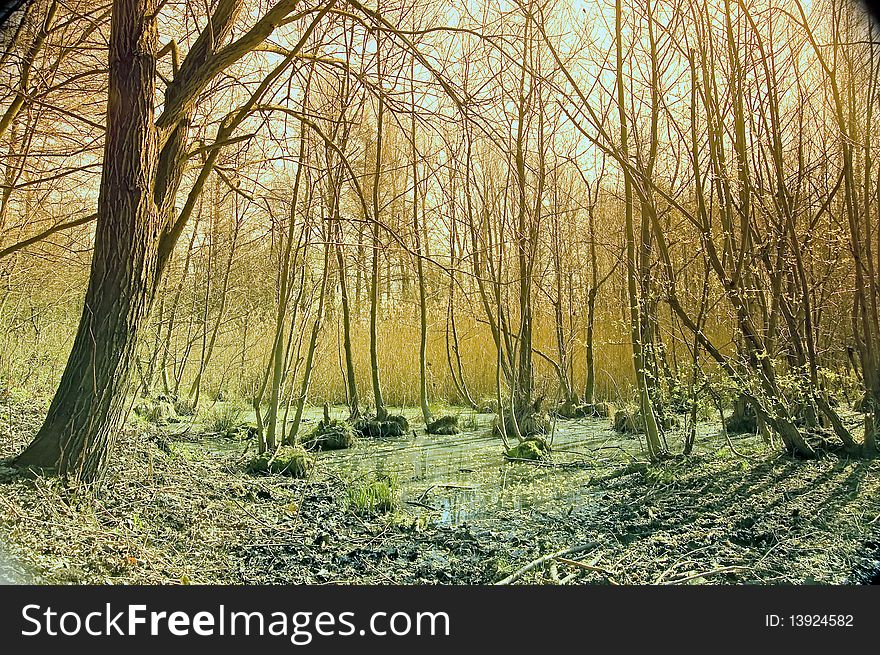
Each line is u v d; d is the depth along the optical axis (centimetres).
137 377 993
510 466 812
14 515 450
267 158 759
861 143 700
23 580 393
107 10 745
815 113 791
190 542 504
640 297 803
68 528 462
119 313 554
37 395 849
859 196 757
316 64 791
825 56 751
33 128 763
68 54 746
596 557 486
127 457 654
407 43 599
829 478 621
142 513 533
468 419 1191
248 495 651
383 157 1258
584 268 1430
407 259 1251
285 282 862
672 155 963
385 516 604
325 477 765
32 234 934
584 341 1343
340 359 1241
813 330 827
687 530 536
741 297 704
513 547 516
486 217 1012
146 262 571
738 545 499
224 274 1266
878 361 682
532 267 1035
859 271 688
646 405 789
